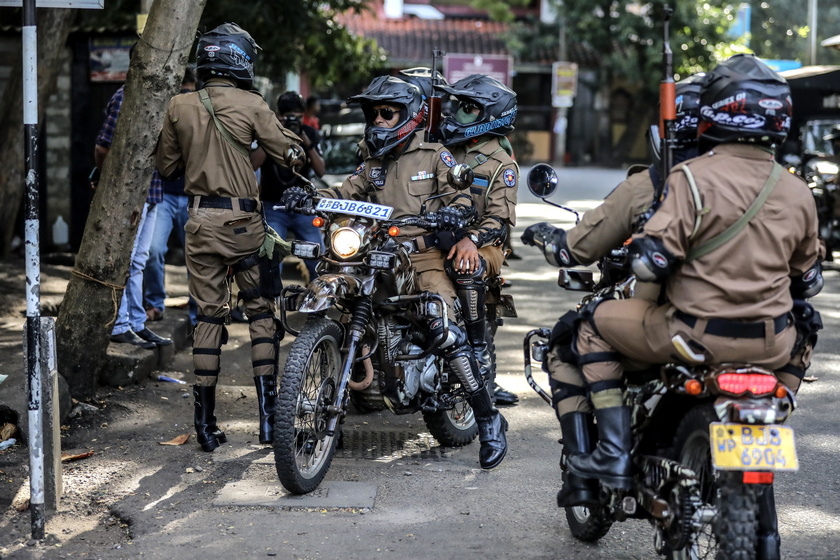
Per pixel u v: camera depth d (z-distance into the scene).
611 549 4.38
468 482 5.23
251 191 5.66
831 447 5.93
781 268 3.41
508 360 8.20
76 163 11.98
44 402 4.60
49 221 12.20
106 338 6.37
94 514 4.72
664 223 3.36
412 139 5.54
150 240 7.52
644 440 3.86
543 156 42.16
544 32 40.12
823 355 8.48
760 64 3.48
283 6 13.75
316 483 4.97
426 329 5.36
